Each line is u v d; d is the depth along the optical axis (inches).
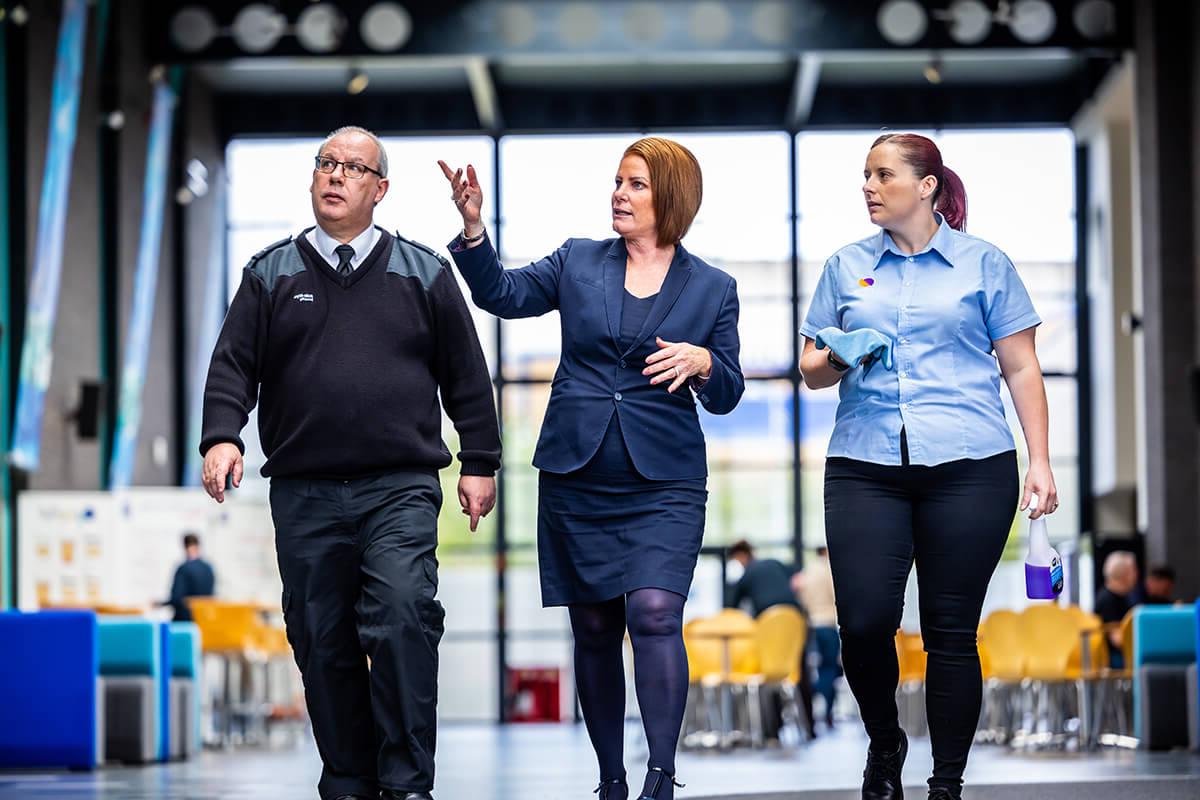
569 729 1332.4
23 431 1048.2
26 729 696.4
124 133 1240.8
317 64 1286.9
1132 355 1411.2
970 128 1481.3
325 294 305.0
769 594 995.9
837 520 310.2
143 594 1168.2
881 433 306.7
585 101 1491.1
